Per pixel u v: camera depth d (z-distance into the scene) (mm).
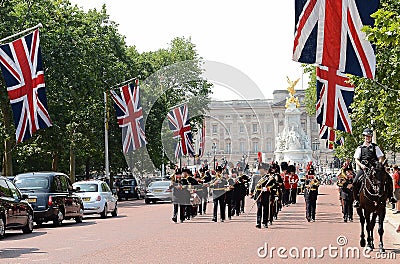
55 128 55906
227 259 18781
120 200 76688
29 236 27203
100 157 75000
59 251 21344
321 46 23609
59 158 73375
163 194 59531
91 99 63375
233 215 38875
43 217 31766
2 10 53219
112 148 72438
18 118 34469
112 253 20484
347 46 23500
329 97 35031
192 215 36969
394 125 31766
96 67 63469
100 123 67188
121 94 37844
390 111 30922
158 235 26547
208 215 39594
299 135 101812
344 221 34156
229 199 35719
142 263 18031
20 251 21516
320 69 35031
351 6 23484
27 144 57438
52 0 61812
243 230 28781
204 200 39688
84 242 24141
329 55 23578
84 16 69438
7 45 34406
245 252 20484
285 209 45844
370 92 34000
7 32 52125
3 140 56031
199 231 28359
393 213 39719
